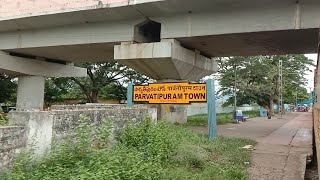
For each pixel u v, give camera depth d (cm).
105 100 4206
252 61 3744
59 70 3139
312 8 1619
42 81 3025
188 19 1898
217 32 1823
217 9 1809
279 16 1686
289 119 3488
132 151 826
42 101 3020
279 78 4088
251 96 3881
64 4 2105
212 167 823
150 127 1018
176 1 1761
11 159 622
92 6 1964
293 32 1720
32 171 612
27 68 2841
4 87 3259
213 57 2619
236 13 1781
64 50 2527
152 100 1332
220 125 2238
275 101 5125
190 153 888
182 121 2198
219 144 1156
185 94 1303
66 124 746
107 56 2755
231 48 2231
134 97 1364
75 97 4378
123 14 1984
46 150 683
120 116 982
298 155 1066
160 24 2066
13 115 683
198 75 2373
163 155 870
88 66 3706
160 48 1923
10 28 2469
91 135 781
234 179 745
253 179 776
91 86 3791
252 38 1903
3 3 2359
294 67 5106
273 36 1833
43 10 2178
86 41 2208
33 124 672
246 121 2806
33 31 2430
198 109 4062
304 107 8138
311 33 1725
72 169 614
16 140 636
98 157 649
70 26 2264
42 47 2427
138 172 615
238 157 972
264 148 1198
